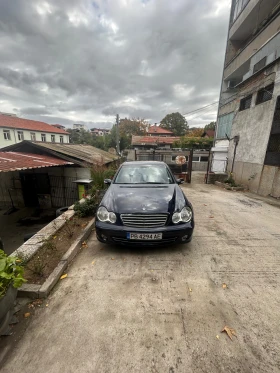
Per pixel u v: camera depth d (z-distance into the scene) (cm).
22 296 196
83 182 680
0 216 851
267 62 777
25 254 256
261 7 1004
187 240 267
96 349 146
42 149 841
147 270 241
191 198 662
